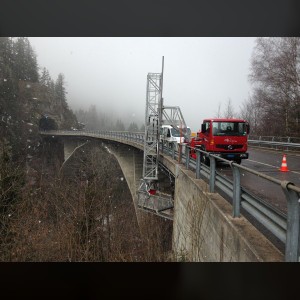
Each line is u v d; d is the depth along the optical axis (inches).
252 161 596.4
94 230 474.9
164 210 657.6
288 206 127.3
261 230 196.5
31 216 517.7
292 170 464.8
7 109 1871.3
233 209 194.4
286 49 913.5
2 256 391.2
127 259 343.9
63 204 623.8
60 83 3302.2
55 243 435.2
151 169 810.2
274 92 1010.7
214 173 262.4
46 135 2477.9
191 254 278.4
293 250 124.6
